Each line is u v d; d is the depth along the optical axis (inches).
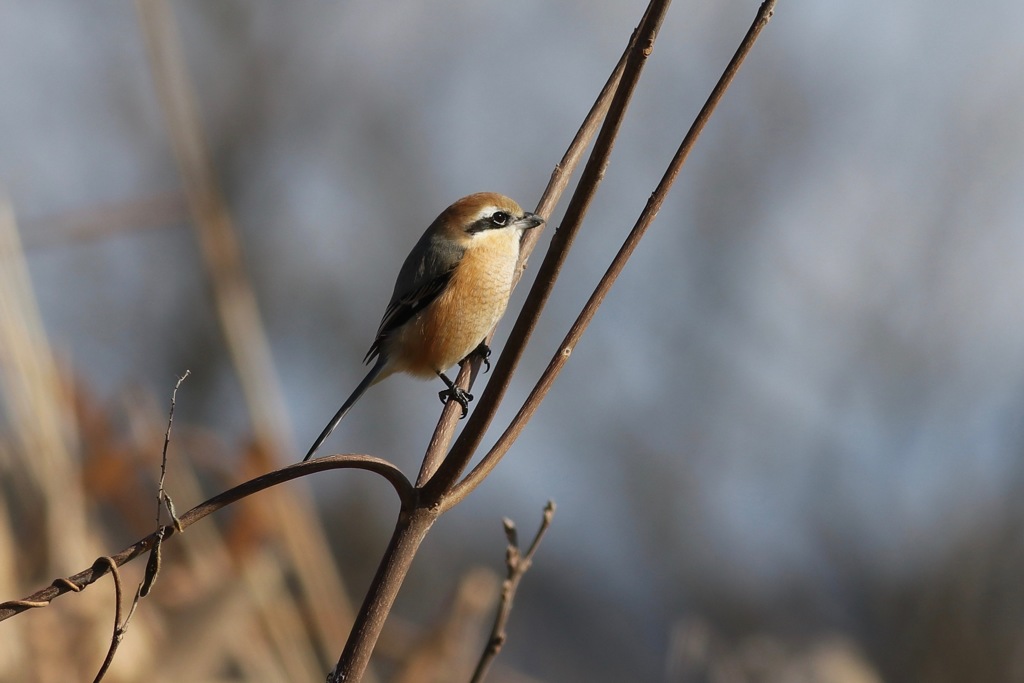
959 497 602.9
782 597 647.1
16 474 223.6
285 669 243.0
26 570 223.6
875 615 614.2
